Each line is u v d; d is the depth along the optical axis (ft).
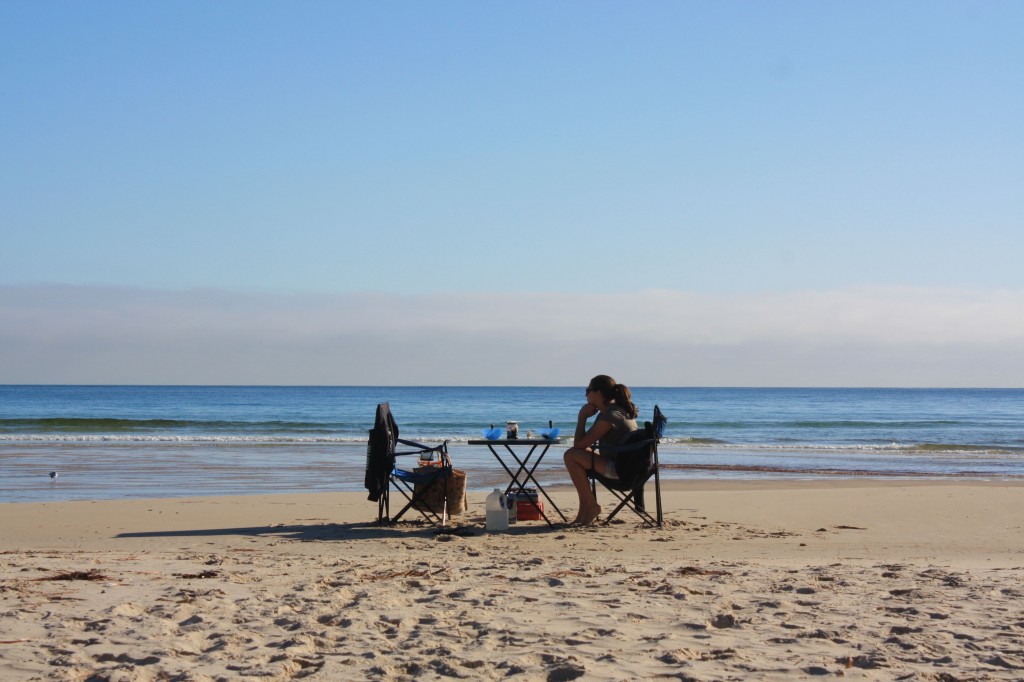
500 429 31.35
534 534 27.66
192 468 60.44
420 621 15.69
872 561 22.89
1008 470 66.49
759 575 20.06
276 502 38.50
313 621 15.61
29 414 169.48
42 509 35.50
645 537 27.20
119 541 27.07
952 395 454.40
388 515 30.63
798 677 12.31
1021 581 19.36
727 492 42.91
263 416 165.78
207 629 15.01
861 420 166.40
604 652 13.58
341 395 329.72
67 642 14.03
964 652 13.58
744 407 236.84
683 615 16.08
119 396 296.71
